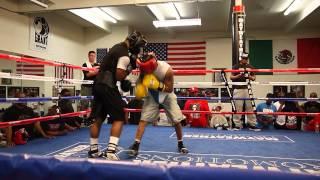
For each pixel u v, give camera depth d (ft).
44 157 2.27
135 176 2.06
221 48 31.63
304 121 18.66
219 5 23.35
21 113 12.88
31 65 22.00
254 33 31.50
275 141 11.69
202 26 30.07
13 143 10.96
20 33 21.03
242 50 17.10
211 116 17.49
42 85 22.75
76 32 28.71
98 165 2.14
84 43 30.50
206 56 31.99
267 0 22.30
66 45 26.86
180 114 9.49
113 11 25.13
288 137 12.82
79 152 9.43
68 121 15.66
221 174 1.96
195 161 8.14
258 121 17.57
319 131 15.69
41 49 23.18
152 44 33.17
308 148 10.28
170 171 2.04
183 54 32.50
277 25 29.99
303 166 7.79
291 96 21.63
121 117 8.10
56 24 25.27
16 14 20.67
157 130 14.66
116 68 8.16
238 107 15.71
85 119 17.42
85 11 24.59
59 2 20.86
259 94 30.25
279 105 18.58
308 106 19.88
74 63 28.35
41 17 23.21
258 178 1.91
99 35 30.19
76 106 21.38
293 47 30.58
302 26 29.60
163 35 33.06
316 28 30.01
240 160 8.35
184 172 2.02
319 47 29.89
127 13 25.71
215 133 13.83
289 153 9.41
